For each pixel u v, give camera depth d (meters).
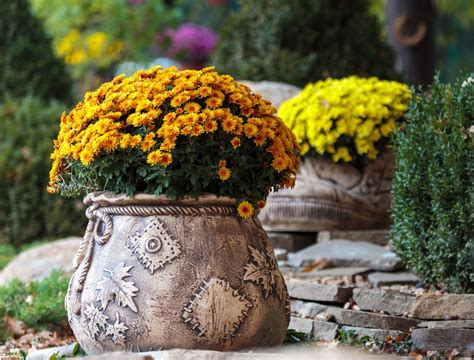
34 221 9.97
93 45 16.39
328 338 5.50
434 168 5.68
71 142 4.54
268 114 4.68
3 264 8.94
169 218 4.37
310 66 9.30
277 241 7.73
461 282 5.62
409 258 6.07
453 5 21.08
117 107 4.49
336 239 7.57
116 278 4.29
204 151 4.39
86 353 4.61
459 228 5.53
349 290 5.80
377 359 4.32
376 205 7.61
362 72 9.38
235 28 9.74
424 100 6.04
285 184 4.78
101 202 4.49
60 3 16.33
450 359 4.55
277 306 4.52
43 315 6.32
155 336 4.23
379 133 7.28
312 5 9.55
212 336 4.26
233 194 4.50
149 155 4.25
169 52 17.20
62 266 7.96
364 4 9.77
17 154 9.95
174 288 4.23
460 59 23.77
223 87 4.55
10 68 11.02
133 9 16.81
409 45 11.58
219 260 4.31
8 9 11.18
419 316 5.26
